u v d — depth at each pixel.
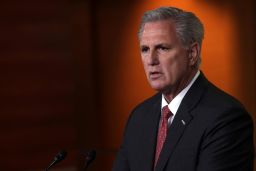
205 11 12.27
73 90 16.55
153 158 5.81
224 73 12.26
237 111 5.35
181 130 5.48
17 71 16.39
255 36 11.80
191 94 5.61
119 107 15.13
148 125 6.01
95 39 15.41
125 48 14.63
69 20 16.25
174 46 5.38
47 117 16.58
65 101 16.61
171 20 5.39
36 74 16.47
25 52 16.38
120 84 14.96
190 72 5.64
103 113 15.54
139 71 14.39
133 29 14.24
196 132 5.37
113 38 14.97
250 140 5.41
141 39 5.50
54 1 16.28
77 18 15.55
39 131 16.58
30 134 16.58
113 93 15.23
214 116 5.31
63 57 16.42
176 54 5.39
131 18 14.27
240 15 11.94
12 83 16.41
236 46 12.05
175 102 5.67
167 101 5.80
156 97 6.25
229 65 12.17
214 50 12.31
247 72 11.94
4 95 16.41
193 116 5.48
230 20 12.09
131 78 14.65
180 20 5.41
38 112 16.56
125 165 6.21
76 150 16.41
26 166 16.59
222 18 12.20
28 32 16.33
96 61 15.51
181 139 5.45
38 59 16.44
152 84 5.52
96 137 15.67
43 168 16.61
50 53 16.42
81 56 15.66
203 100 5.55
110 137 15.43
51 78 16.50
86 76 15.65
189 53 5.52
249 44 11.84
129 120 6.36
